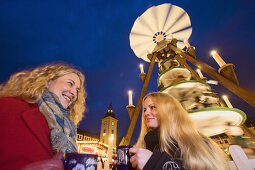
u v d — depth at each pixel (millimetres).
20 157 519
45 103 898
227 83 2004
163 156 729
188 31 5402
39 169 409
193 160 835
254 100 1644
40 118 768
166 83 2818
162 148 964
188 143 955
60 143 829
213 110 1653
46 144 686
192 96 2076
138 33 5461
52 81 1187
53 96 1013
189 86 2055
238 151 1606
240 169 1522
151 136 1145
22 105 717
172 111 1250
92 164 582
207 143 1049
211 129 2230
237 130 2127
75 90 1306
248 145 2125
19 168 493
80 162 543
